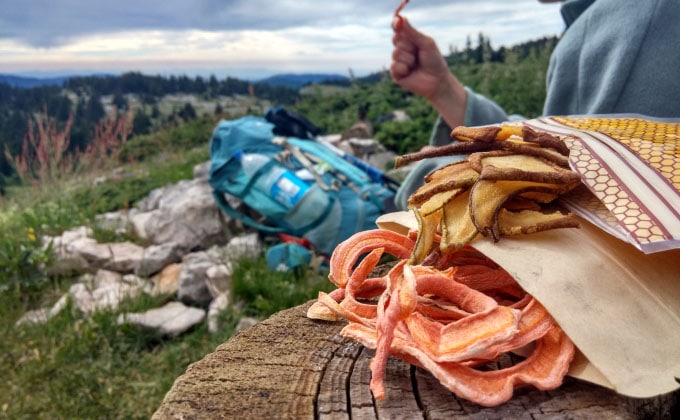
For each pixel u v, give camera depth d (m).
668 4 0.50
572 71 0.57
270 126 1.25
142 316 0.98
